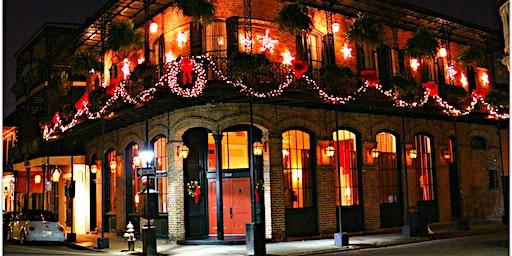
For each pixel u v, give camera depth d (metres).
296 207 19.62
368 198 21.41
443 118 24.42
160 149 20.98
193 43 18.98
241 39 19.06
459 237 19.86
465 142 25.91
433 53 21.81
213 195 19.67
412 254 14.58
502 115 24.80
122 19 21.61
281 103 19.11
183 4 16.53
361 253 15.50
